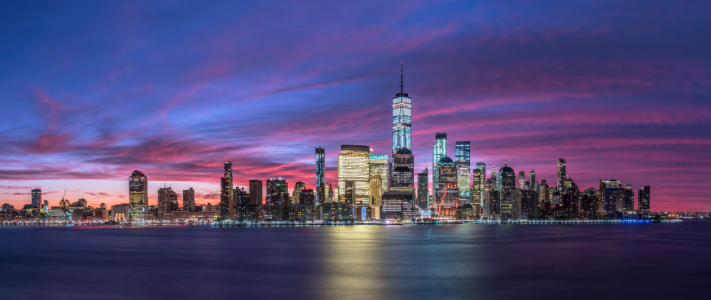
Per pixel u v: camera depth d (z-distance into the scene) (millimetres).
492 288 109938
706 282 116688
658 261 162875
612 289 107938
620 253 194750
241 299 97812
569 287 110562
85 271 141375
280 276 129500
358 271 139625
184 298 99125
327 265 155250
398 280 122438
